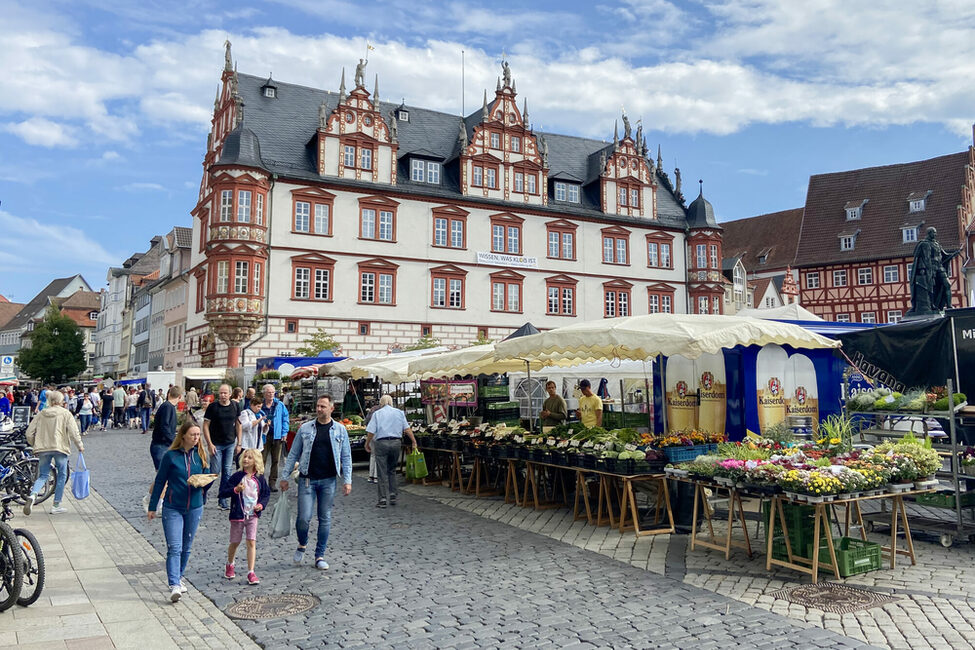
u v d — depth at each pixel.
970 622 6.49
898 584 7.73
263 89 43.44
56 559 9.34
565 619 6.73
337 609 7.14
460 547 9.88
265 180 38.75
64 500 14.21
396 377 18.25
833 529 10.05
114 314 89.06
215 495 14.84
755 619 6.65
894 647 5.91
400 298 42.31
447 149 47.31
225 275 37.53
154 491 7.58
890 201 63.38
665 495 10.62
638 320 11.29
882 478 8.04
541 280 46.97
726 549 8.89
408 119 47.50
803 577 8.05
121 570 8.78
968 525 9.44
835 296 63.81
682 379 12.39
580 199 49.91
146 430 32.84
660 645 6.02
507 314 45.56
